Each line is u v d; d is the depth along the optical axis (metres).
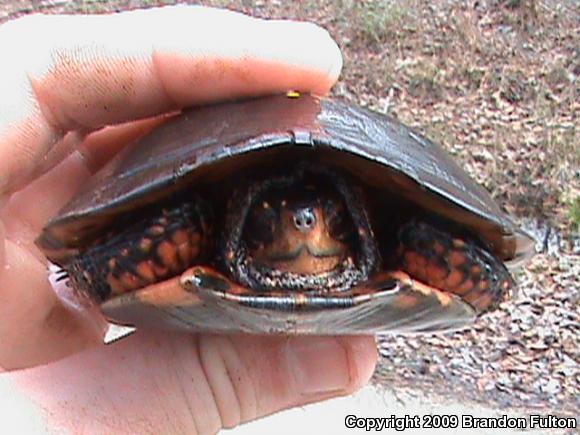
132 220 0.13
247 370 0.16
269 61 0.16
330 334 0.15
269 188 0.13
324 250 0.13
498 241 0.14
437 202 0.13
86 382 0.14
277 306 0.12
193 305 0.12
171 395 0.15
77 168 0.19
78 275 0.14
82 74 0.16
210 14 0.17
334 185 0.13
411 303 0.13
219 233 0.13
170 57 0.16
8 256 0.17
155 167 0.13
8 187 0.16
